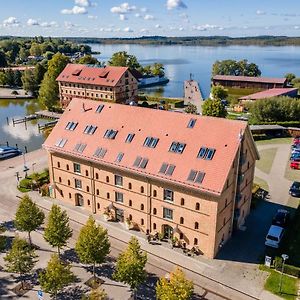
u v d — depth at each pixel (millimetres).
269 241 47344
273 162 77062
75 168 56156
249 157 50469
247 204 54281
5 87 184125
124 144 51375
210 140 45938
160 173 46062
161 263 44500
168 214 47781
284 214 52969
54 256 37219
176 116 50344
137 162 48562
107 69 130250
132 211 51250
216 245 45312
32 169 74000
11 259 38875
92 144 53969
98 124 55844
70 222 53656
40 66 163000
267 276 42000
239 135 44406
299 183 63812
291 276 41875
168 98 147125
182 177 44469
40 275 36156
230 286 40438
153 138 49750
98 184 53938
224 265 44000
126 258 36719
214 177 42844
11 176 70750
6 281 41719
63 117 60312
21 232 51531
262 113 101938
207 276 42062
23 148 90938
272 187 65312
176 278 33250
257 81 170500
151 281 41375
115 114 55594
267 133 95812
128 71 128500
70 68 137625
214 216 43156
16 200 61094
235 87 177375
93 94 129375
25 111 133750
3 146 89062
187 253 46188
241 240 49125
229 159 43375
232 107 129750
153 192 47844
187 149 46500
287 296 38719
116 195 52500
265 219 54469
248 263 44344
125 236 50094
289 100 102812
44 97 126625
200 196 43594
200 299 38531
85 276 42406
